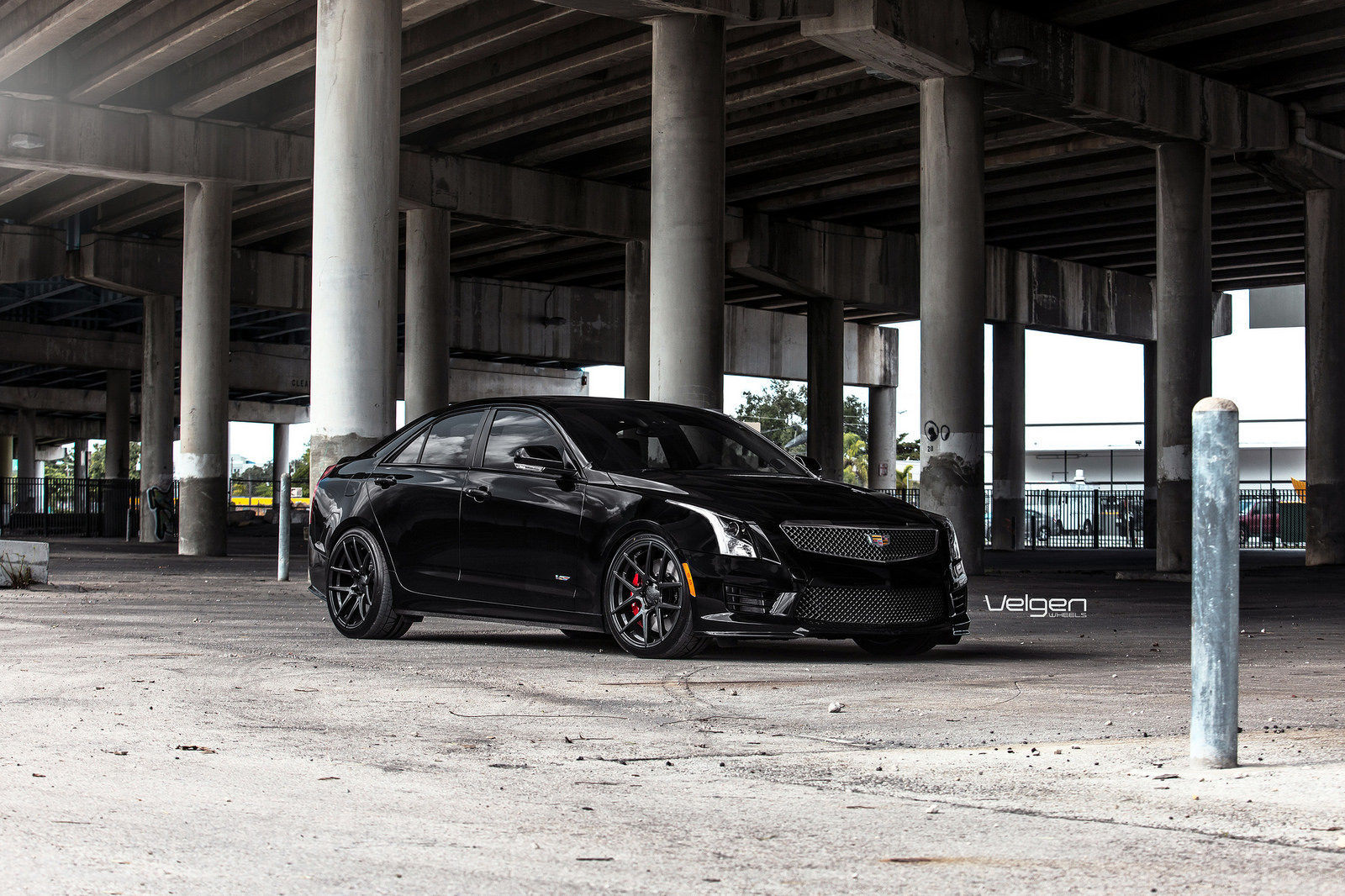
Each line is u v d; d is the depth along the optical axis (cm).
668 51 1856
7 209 3709
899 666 827
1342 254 2662
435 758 502
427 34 2386
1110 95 2194
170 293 3844
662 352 1856
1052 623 1205
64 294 4647
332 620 1008
